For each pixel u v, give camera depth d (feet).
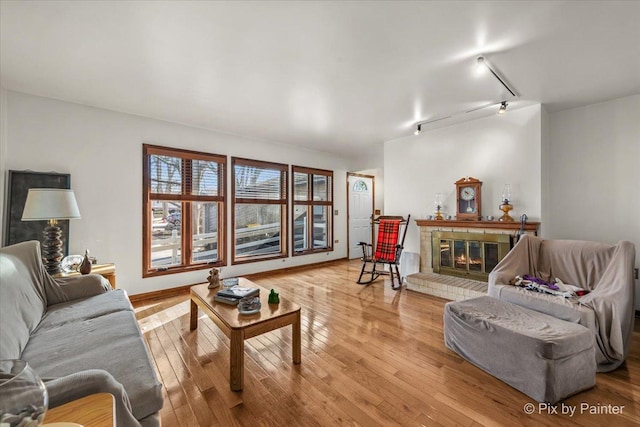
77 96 9.86
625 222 10.47
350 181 21.67
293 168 17.69
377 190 23.56
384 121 12.78
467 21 6.03
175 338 8.29
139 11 5.67
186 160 13.30
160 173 12.54
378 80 8.76
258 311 6.84
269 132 14.55
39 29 6.22
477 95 9.98
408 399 5.65
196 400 5.63
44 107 9.84
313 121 12.75
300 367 6.78
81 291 7.52
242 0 5.39
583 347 5.88
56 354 4.58
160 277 12.38
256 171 16.05
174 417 5.17
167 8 5.59
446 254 13.52
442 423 5.03
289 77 8.55
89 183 10.65
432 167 14.21
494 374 6.35
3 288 5.08
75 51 7.11
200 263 13.82
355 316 9.98
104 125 11.02
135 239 11.69
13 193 9.19
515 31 6.38
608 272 7.39
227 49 7.06
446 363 6.94
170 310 10.53
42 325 5.75
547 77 8.70
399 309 10.68
